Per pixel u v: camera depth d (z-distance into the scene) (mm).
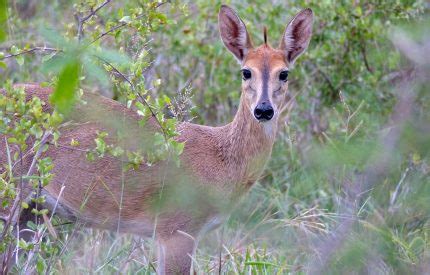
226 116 14859
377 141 6781
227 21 11297
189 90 12195
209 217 10289
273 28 14617
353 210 8781
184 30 14594
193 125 11039
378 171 6812
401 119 6480
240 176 10828
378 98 13930
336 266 7375
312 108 14734
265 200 12828
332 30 14648
